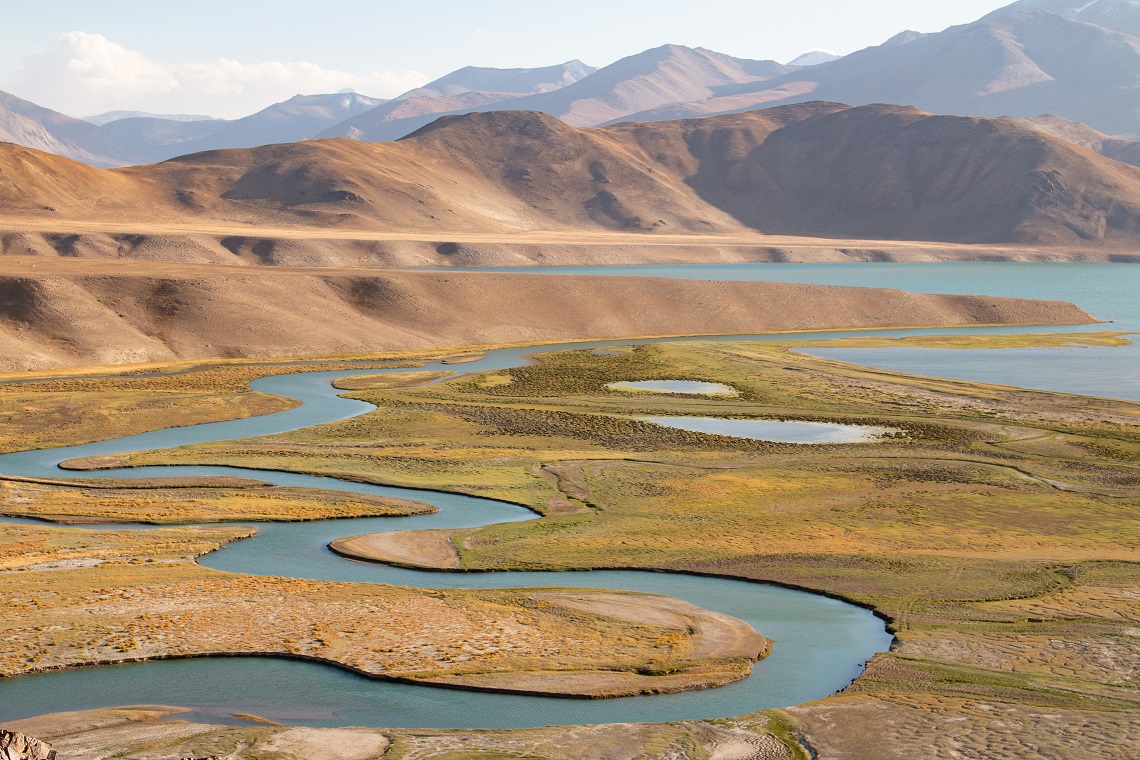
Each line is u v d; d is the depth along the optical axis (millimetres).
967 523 63781
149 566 52531
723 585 51938
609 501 69125
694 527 62594
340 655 40625
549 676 38875
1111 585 51125
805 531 61844
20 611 45062
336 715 35750
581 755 31547
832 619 46656
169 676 38906
